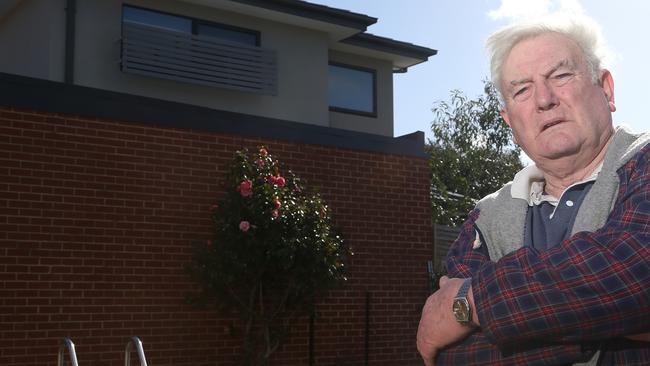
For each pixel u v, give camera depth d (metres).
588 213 1.66
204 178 8.67
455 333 1.62
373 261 9.91
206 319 8.55
